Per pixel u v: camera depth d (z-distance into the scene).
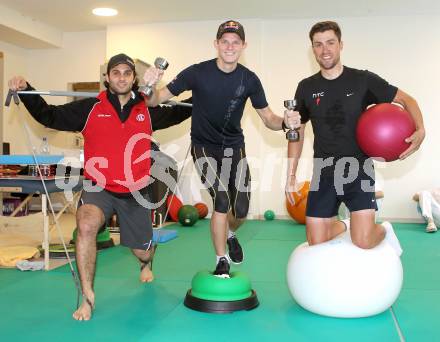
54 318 2.82
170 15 7.16
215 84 2.87
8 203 7.18
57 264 4.17
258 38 7.27
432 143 7.10
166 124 3.39
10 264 4.07
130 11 6.98
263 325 2.72
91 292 2.84
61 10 6.97
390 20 7.12
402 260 4.50
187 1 6.51
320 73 3.04
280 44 7.41
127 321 2.78
